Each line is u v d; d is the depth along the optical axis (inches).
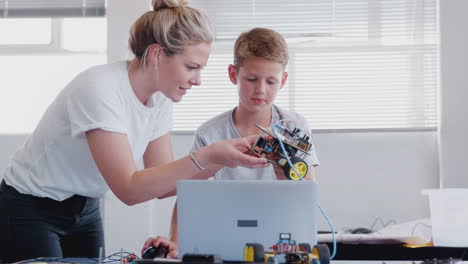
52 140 59.4
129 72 58.9
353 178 132.0
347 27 135.5
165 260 43.3
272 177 73.6
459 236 64.1
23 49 141.3
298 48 135.9
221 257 48.1
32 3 139.6
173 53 55.2
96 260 55.5
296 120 75.2
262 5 137.3
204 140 74.9
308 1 136.3
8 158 139.6
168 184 52.2
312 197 48.5
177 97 58.2
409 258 66.3
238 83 72.9
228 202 48.4
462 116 129.0
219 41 137.3
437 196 67.9
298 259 44.5
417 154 131.8
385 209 131.3
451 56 129.8
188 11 56.1
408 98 133.4
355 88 134.5
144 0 134.6
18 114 140.8
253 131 74.4
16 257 60.5
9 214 60.6
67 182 60.6
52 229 61.6
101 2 138.2
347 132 132.2
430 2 133.5
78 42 140.9
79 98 55.4
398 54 134.1
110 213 132.3
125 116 58.5
